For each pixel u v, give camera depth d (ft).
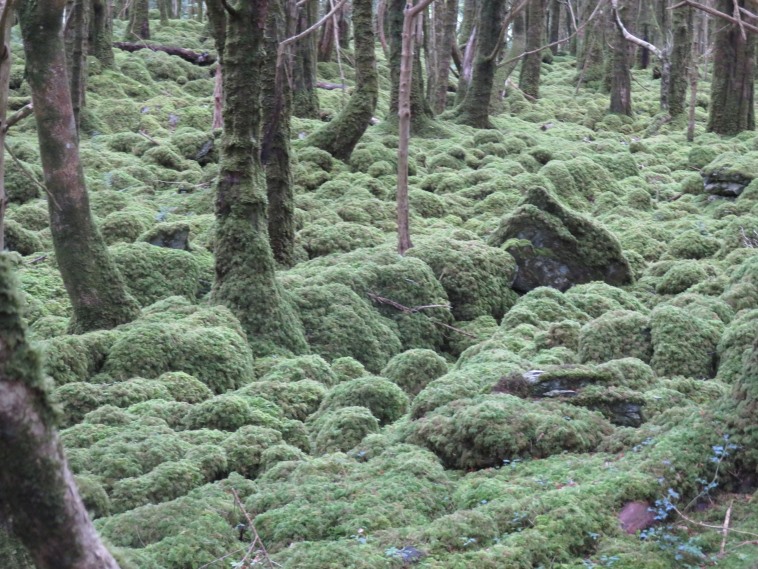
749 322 23.58
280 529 13.00
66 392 20.22
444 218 50.16
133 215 42.73
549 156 64.69
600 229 39.11
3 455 6.48
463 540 11.94
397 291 34.22
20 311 6.61
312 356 25.64
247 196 28.78
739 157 55.88
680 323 24.31
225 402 19.35
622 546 11.51
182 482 15.24
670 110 84.58
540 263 38.34
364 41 57.93
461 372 20.15
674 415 15.35
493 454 15.44
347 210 47.85
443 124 72.64
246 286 28.35
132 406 19.84
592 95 106.22
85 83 66.74
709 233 45.57
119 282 26.84
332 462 15.52
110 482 15.48
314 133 59.21
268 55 36.55
